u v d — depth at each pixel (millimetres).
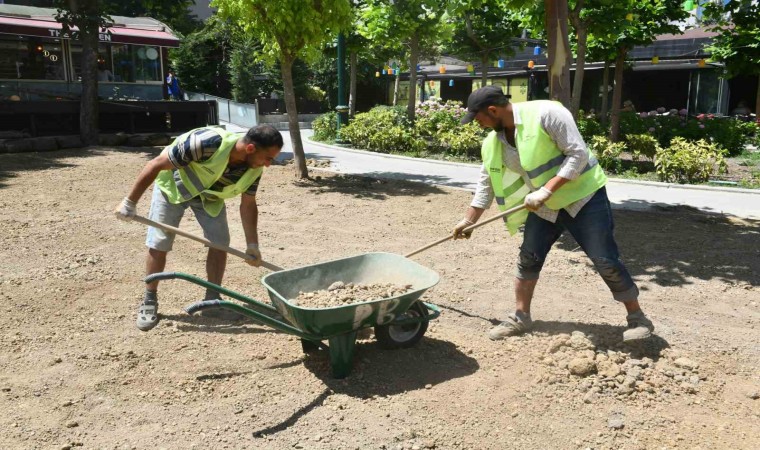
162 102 19266
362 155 16844
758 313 5340
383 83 36219
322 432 3438
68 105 17438
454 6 9766
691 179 12484
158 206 4797
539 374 4062
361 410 3662
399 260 4574
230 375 4098
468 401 3756
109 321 4938
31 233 7598
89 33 16891
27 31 19188
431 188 11484
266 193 10719
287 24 11000
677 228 8461
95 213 8867
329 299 4184
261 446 3307
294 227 8273
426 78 32156
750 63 14367
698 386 3994
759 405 3797
